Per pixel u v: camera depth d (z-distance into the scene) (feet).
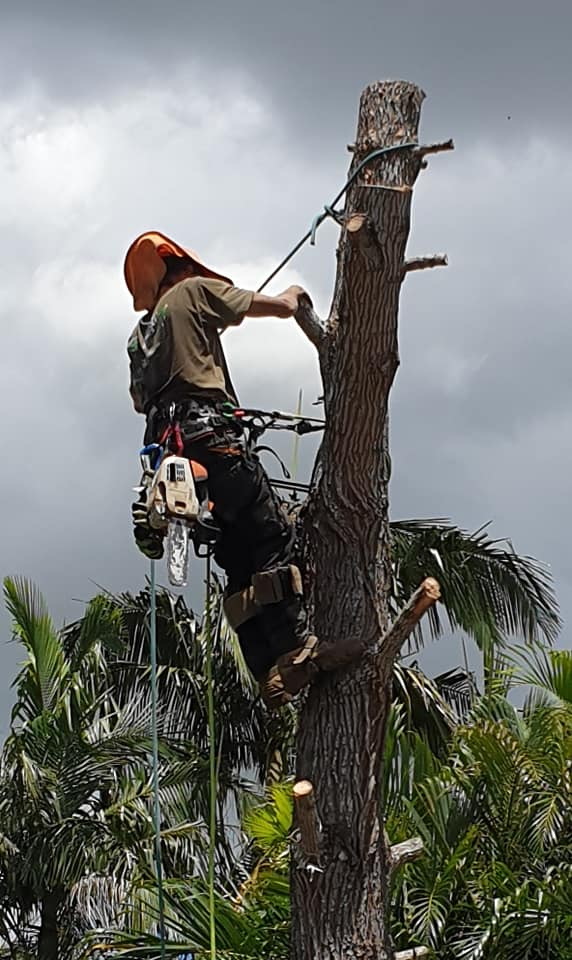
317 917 29.89
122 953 40.91
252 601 29.55
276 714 66.95
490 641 63.21
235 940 41.22
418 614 29.50
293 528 29.86
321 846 30.09
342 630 30.45
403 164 29.73
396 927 42.39
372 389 29.89
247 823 45.29
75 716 63.10
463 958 41.39
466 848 42.88
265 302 29.17
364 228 28.91
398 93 30.22
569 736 46.52
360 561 30.78
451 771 45.09
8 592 65.00
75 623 70.64
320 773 30.30
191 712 67.87
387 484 31.24
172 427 28.30
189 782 64.39
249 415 29.04
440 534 64.28
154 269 29.84
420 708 62.03
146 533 28.27
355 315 29.50
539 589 64.39
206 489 28.04
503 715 50.75
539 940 42.11
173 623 69.46
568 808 45.16
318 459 31.27
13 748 62.75
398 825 43.37
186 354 28.50
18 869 61.31
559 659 51.03
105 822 61.31
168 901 42.29
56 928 62.75
